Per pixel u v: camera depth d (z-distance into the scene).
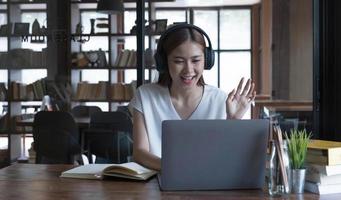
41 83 4.89
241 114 1.70
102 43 4.81
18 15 4.88
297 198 1.31
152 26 4.63
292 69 5.27
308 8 4.57
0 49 4.90
